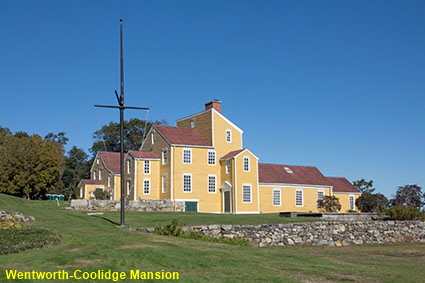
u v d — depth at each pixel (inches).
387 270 644.7
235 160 1819.6
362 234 1130.0
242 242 860.0
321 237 1048.8
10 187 2085.4
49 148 2225.6
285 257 687.7
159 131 1872.5
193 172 1814.7
